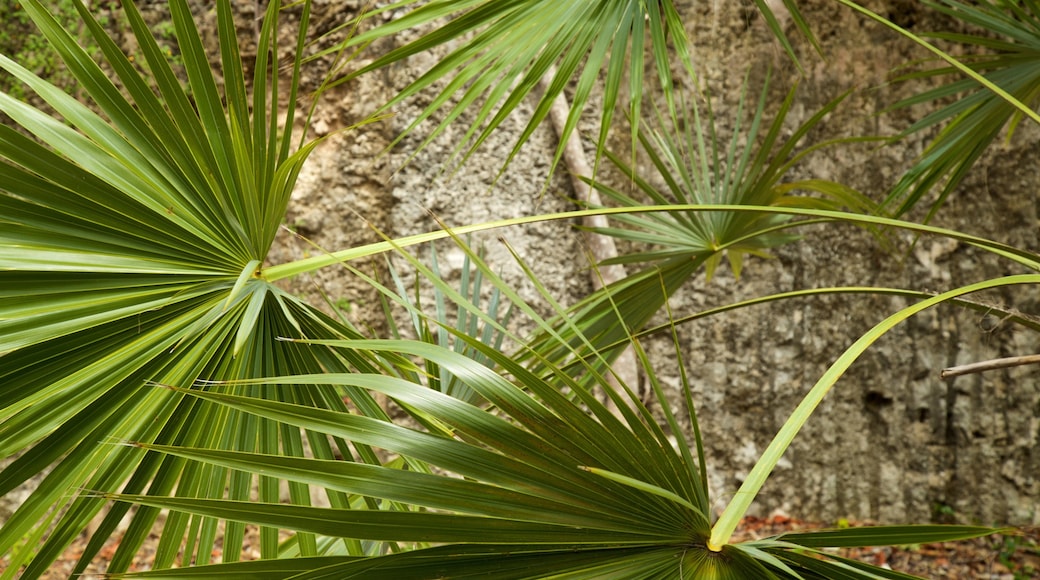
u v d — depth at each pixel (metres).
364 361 1.74
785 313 5.99
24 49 5.38
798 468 6.09
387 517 1.09
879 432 6.09
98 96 1.53
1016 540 5.74
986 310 1.96
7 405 1.39
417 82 2.15
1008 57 2.98
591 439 1.21
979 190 5.98
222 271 1.65
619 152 5.77
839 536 1.20
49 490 1.44
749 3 5.85
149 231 1.54
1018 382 5.99
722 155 5.84
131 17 1.53
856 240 5.98
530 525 1.14
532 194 5.75
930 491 6.08
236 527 1.64
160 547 1.58
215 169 1.64
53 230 1.44
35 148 1.42
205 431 1.58
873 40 5.89
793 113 5.88
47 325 1.40
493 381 1.20
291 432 1.65
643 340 5.95
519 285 5.70
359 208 5.73
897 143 5.90
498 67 2.18
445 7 2.15
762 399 6.01
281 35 5.72
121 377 1.48
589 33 2.26
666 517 1.22
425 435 1.13
